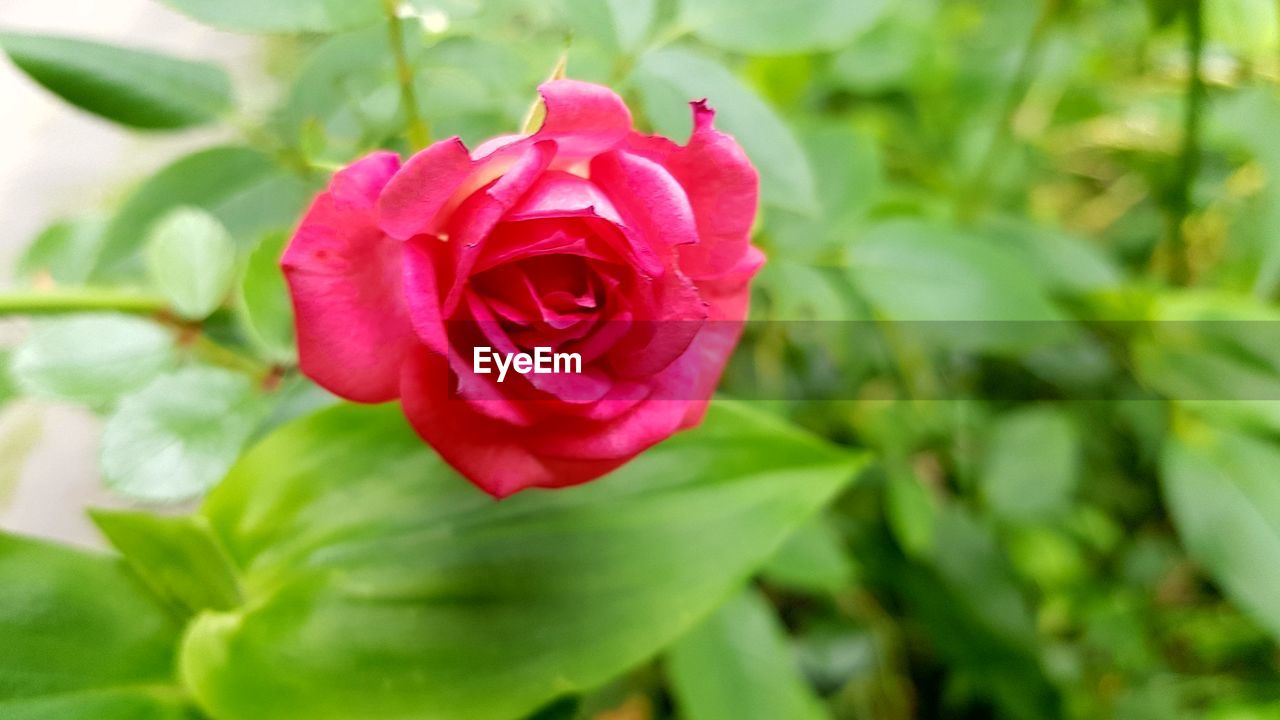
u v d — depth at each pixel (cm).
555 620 23
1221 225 39
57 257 29
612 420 20
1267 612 30
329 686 22
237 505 24
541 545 23
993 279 30
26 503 34
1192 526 32
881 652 38
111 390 25
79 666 23
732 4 26
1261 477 32
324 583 23
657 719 36
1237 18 33
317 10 22
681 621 23
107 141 42
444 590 23
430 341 18
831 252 31
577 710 24
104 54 25
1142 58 38
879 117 44
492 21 27
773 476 24
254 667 22
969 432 37
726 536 24
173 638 24
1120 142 42
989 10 45
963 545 36
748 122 24
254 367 26
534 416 20
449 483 24
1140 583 39
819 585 31
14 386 27
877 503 38
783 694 29
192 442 23
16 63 24
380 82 25
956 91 41
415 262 19
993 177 38
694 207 20
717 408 25
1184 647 40
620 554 23
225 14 22
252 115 27
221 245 26
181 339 26
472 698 22
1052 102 40
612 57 24
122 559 24
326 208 19
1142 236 44
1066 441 36
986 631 35
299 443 24
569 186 19
